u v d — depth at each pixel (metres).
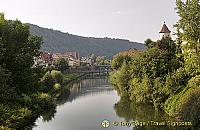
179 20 32.28
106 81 111.50
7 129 29.50
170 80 40.44
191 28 31.56
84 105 55.72
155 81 43.88
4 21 47.22
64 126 38.50
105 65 191.38
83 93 74.94
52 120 42.47
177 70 41.72
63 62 136.88
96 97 66.38
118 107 50.06
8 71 42.84
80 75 138.50
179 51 36.78
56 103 59.06
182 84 40.03
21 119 35.16
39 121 41.72
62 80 88.38
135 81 52.00
